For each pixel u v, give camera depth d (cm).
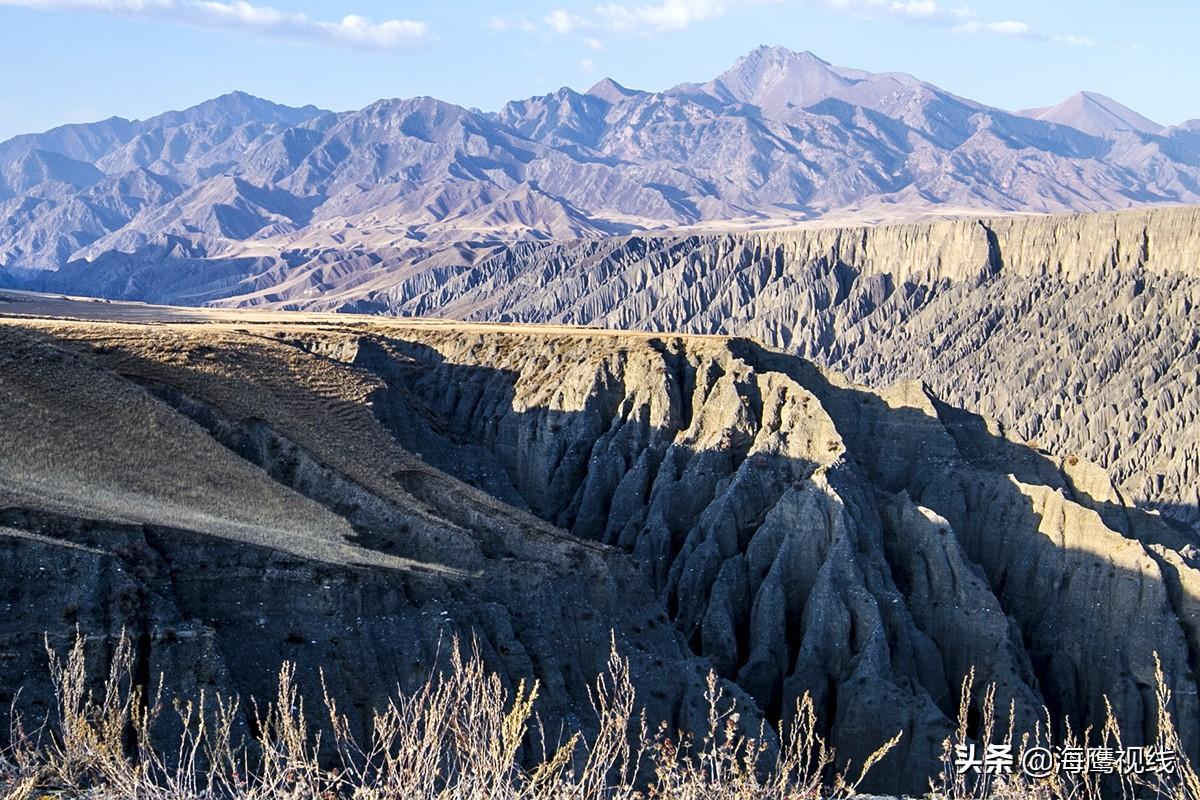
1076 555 8412
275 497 6025
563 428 10331
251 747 4009
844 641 7244
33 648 3975
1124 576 8050
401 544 6125
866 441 10306
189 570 4694
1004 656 7519
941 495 9406
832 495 8050
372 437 7831
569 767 4950
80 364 6469
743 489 8675
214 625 4581
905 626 7494
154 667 4153
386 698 4691
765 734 5778
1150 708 7625
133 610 4250
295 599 4797
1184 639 7781
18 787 2548
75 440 5600
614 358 10669
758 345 11219
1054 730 7744
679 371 10550
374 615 4956
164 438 6091
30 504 4647
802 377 10812
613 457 9794
